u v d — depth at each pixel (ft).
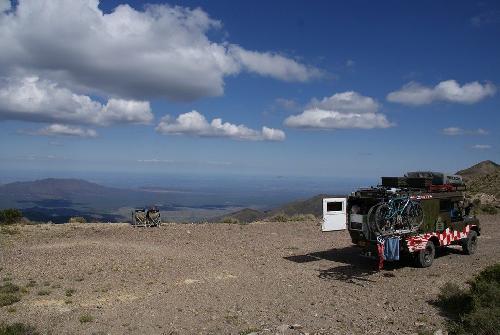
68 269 45.16
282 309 32.83
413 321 29.86
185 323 29.71
